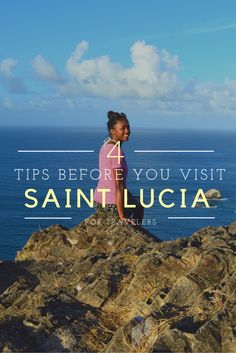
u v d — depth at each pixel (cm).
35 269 354
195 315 215
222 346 194
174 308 229
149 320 217
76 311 247
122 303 251
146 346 207
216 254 252
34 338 227
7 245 3117
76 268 303
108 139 385
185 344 196
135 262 284
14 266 364
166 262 266
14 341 222
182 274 259
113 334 229
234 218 3544
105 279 265
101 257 317
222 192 4591
